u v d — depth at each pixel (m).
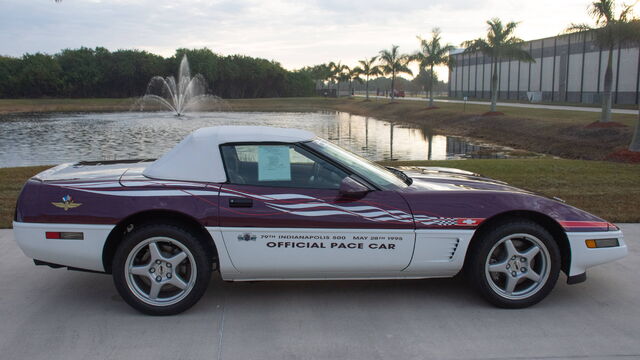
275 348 3.37
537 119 30.55
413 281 4.62
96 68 92.62
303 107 81.56
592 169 10.77
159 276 3.86
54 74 88.56
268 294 4.29
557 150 23.95
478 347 3.39
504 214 4.04
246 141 4.01
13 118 50.91
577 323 3.76
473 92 69.19
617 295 4.29
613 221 6.48
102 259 3.84
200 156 3.98
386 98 94.25
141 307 3.84
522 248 4.08
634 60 39.56
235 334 3.56
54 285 4.48
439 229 3.91
